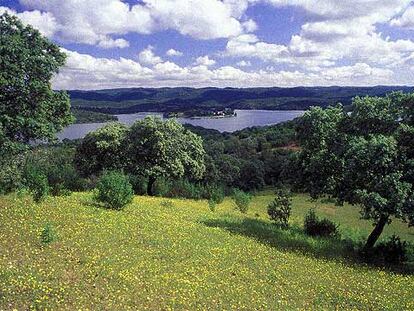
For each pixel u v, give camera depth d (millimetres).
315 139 28500
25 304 11969
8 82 22219
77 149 54656
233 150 106250
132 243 19953
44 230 17859
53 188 31141
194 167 53781
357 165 23109
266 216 39219
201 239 23000
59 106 25766
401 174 22031
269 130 128500
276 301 15445
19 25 24312
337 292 17438
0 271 13828
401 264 25328
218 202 46094
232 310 13938
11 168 26328
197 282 16062
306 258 22875
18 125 22609
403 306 16531
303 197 60000
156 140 50344
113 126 54188
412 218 21219
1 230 18641
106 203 28406
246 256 21172
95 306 12609
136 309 12875
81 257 16719
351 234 33875
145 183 48344
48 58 24031
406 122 25109
